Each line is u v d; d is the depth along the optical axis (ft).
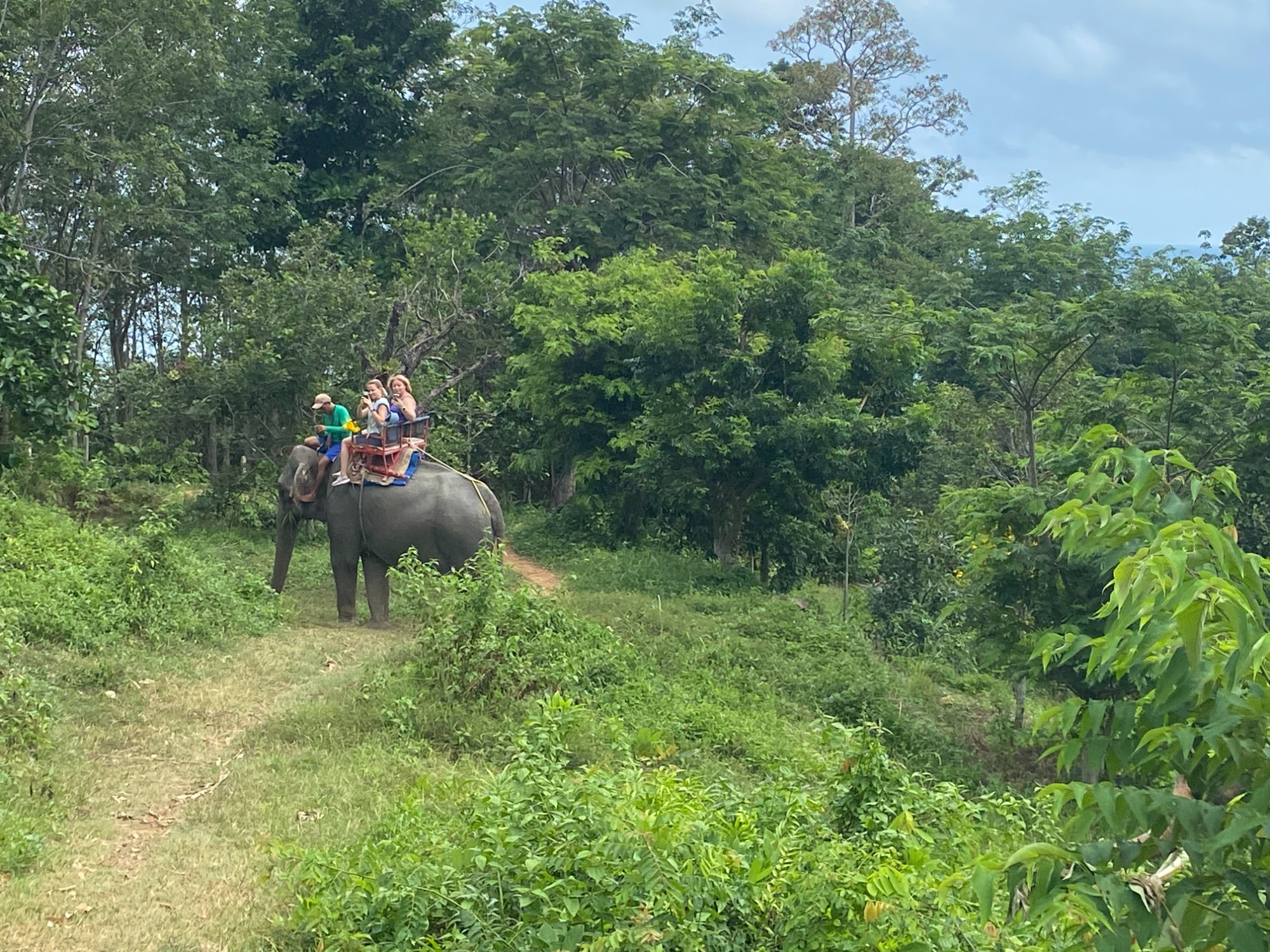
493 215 88.74
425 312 82.07
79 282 89.20
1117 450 13.37
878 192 138.21
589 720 32.22
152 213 81.56
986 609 47.06
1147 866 13.66
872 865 18.44
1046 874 11.53
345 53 106.22
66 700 31.12
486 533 47.34
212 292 95.04
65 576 40.40
